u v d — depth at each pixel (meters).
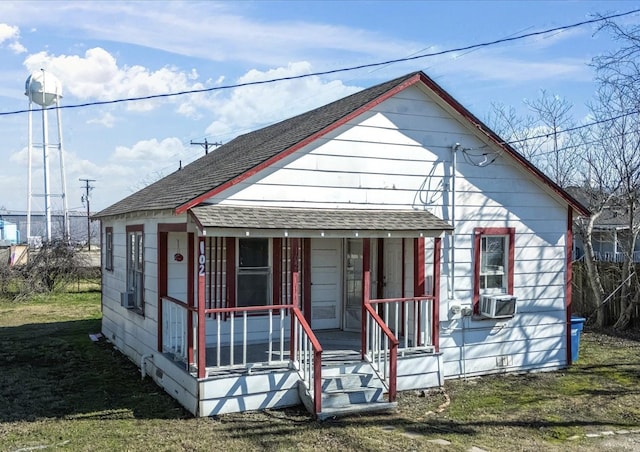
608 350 13.88
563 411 8.97
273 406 8.88
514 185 11.85
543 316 12.07
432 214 10.84
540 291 12.07
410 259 11.23
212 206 9.18
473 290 11.38
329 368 9.27
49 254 27.81
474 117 11.22
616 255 22.86
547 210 12.20
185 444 7.28
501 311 11.18
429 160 11.09
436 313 10.42
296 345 9.16
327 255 12.09
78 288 28.84
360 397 8.94
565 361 12.28
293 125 13.46
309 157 10.09
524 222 11.95
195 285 10.67
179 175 16.73
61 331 16.98
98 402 9.35
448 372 11.05
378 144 10.66
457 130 11.35
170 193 11.54
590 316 17.81
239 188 9.53
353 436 7.62
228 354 10.16
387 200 10.71
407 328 10.52
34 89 37.81
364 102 10.57
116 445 7.25
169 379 9.78
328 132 10.16
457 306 11.11
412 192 10.92
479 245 11.48
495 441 7.54
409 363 10.05
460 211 11.33
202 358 8.50
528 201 11.99
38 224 78.88
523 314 11.85
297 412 8.70
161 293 10.48
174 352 9.81
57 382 10.72
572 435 7.85
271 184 9.78
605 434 7.90
